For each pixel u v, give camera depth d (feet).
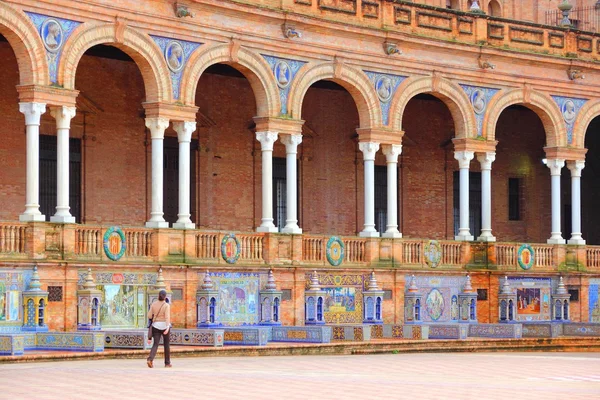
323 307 151.53
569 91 180.55
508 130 195.21
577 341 152.87
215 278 141.49
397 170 182.70
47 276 125.70
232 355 124.47
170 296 136.46
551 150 179.11
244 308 144.56
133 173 152.66
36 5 126.82
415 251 163.73
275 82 149.48
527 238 196.54
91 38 131.85
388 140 161.17
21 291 123.44
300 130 152.25
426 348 141.59
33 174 127.03
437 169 186.80
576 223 181.27
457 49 167.94
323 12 154.40
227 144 163.02
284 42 150.41
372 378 99.66
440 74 166.91
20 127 141.18
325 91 174.60
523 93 175.73
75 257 128.88
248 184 164.86
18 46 126.41
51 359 112.16
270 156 149.48
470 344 145.28
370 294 155.74
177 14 139.44
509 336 149.28
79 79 147.43
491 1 191.11
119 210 151.02
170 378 95.35
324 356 128.36
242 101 164.76
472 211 192.03
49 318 125.49
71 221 129.18
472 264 169.78
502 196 194.29
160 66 138.41
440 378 101.60
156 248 137.39
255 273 145.89
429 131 186.09
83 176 147.54
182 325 138.10
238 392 86.12
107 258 131.75
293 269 149.28
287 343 133.28
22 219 126.52
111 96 150.71
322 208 173.78
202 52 142.31
